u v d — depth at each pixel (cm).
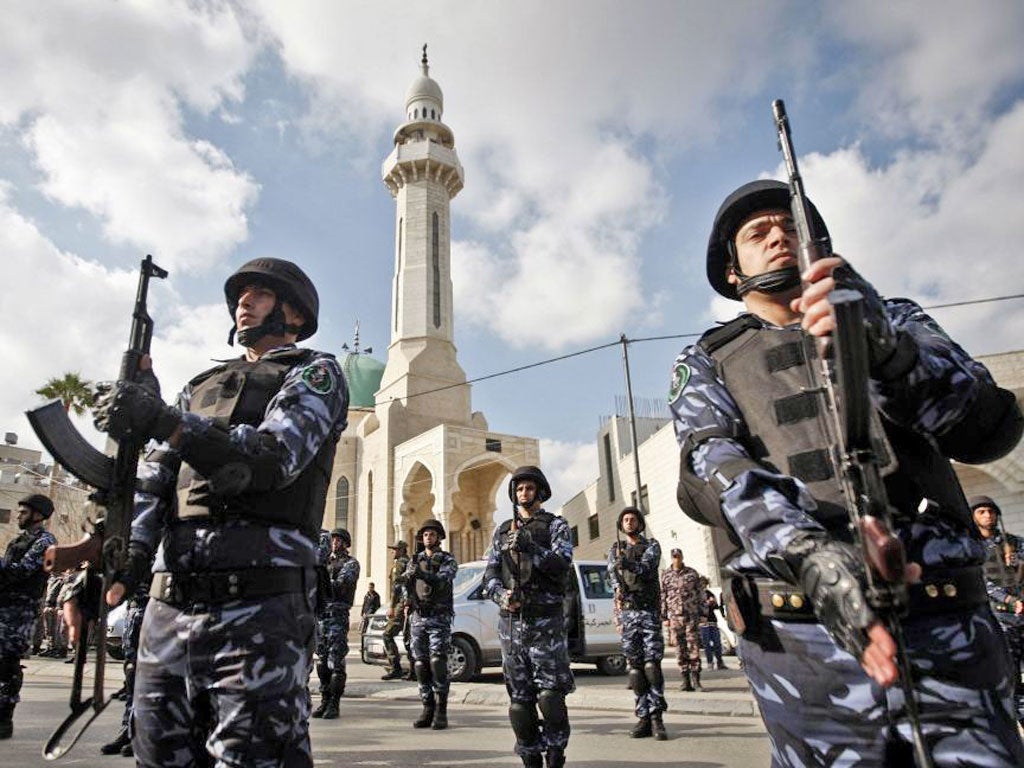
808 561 137
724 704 823
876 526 127
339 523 3906
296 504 243
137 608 605
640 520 725
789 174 162
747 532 152
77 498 3188
